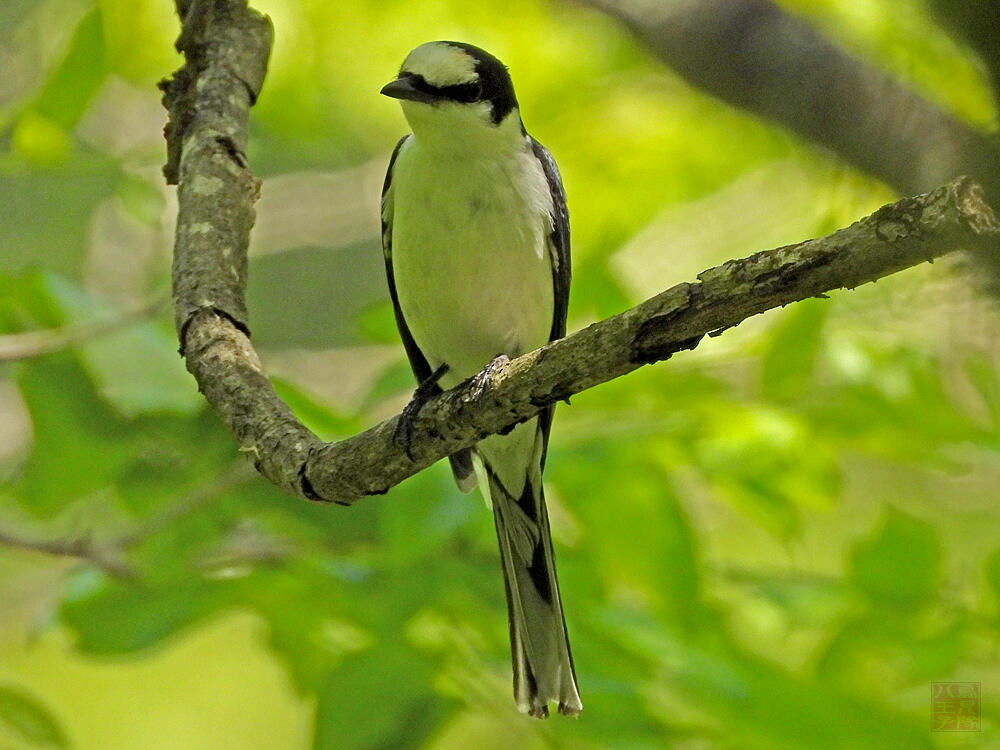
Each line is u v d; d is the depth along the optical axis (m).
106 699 14.45
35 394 10.05
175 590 9.28
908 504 13.93
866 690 10.07
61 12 14.91
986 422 10.90
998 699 10.22
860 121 12.29
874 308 10.55
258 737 14.45
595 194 15.78
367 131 17.38
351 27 15.81
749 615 10.37
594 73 15.95
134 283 15.62
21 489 10.20
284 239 20.69
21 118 11.10
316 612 9.37
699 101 15.47
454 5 15.81
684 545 9.56
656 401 10.36
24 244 13.60
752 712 8.77
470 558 9.69
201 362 7.65
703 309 5.94
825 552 14.08
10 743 8.83
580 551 9.99
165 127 8.56
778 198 15.22
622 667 9.15
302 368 17.80
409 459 6.96
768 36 13.04
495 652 9.41
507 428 6.87
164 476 10.25
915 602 9.85
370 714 8.63
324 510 9.88
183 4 8.78
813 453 10.02
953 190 5.37
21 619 14.20
